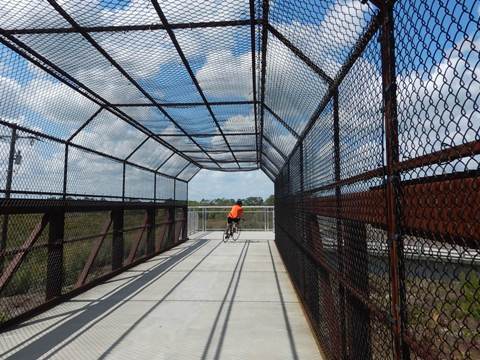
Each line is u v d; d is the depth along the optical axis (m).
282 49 2.97
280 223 7.84
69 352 2.92
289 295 4.67
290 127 4.32
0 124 3.41
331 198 2.38
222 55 3.64
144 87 4.53
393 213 1.21
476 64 0.72
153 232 8.39
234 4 2.79
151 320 3.71
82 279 5.09
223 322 3.62
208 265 7.02
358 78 1.69
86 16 2.98
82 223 5.22
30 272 4.07
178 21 3.05
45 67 3.72
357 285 1.80
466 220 0.82
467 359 0.91
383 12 1.27
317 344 2.99
